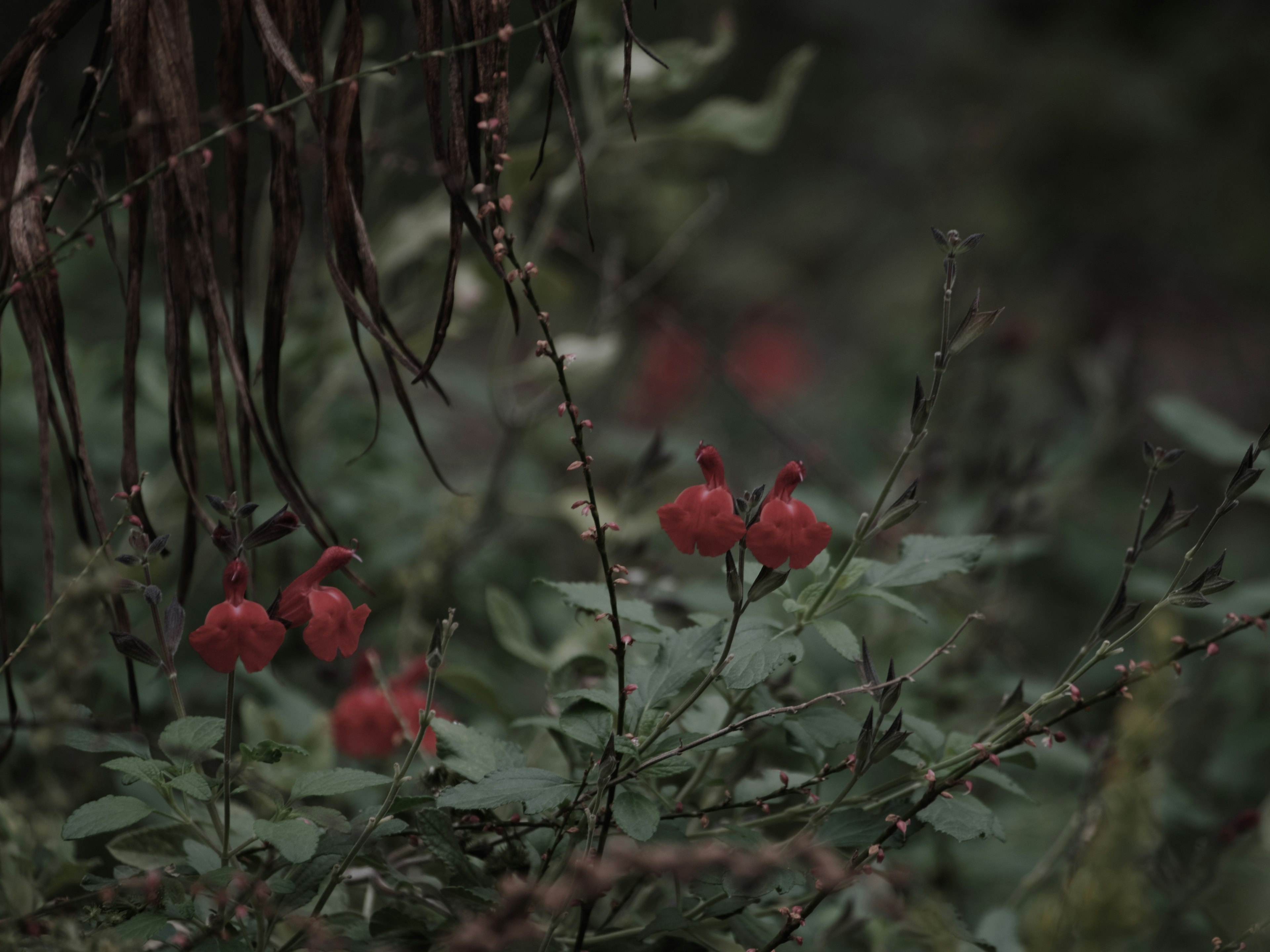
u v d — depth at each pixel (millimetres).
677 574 1602
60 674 1088
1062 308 3643
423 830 1111
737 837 1145
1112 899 1191
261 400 1444
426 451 1118
